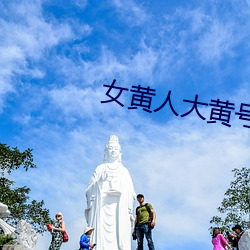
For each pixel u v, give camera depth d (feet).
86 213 99.71
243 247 68.39
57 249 65.67
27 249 71.41
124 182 99.19
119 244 94.53
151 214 77.56
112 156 102.01
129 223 97.09
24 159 134.41
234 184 128.67
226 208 126.93
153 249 76.18
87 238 65.05
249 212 124.57
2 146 132.98
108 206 97.30
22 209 128.98
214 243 70.13
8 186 132.77
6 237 72.18
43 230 130.62
